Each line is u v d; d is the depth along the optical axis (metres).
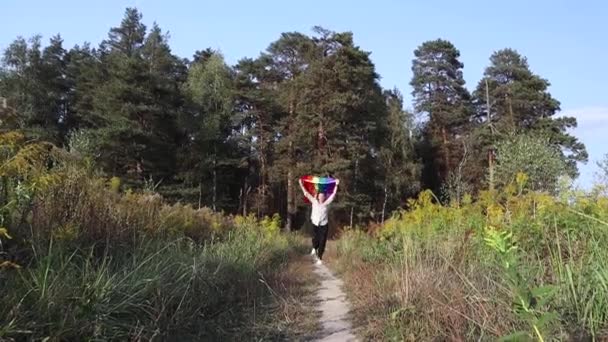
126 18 64.69
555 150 30.59
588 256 5.09
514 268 3.44
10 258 4.87
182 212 11.27
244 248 10.91
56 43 65.44
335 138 51.78
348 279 9.62
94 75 58.59
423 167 58.59
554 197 8.16
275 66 65.44
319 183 14.26
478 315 4.83
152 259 6.50
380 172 54.03
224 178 57.94
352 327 6.28
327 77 52.84
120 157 47.38
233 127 60.03
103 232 6.69
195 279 6.80
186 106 56.66
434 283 6.06
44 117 57.75
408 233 10.00
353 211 49.59
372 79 55.31
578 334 3.93
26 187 5.23
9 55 58.34
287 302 7.24
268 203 58.56
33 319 4.29
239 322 6.25
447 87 65.56
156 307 5.44
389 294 6.71
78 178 6.82
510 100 58.00
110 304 4.96
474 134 56.31
